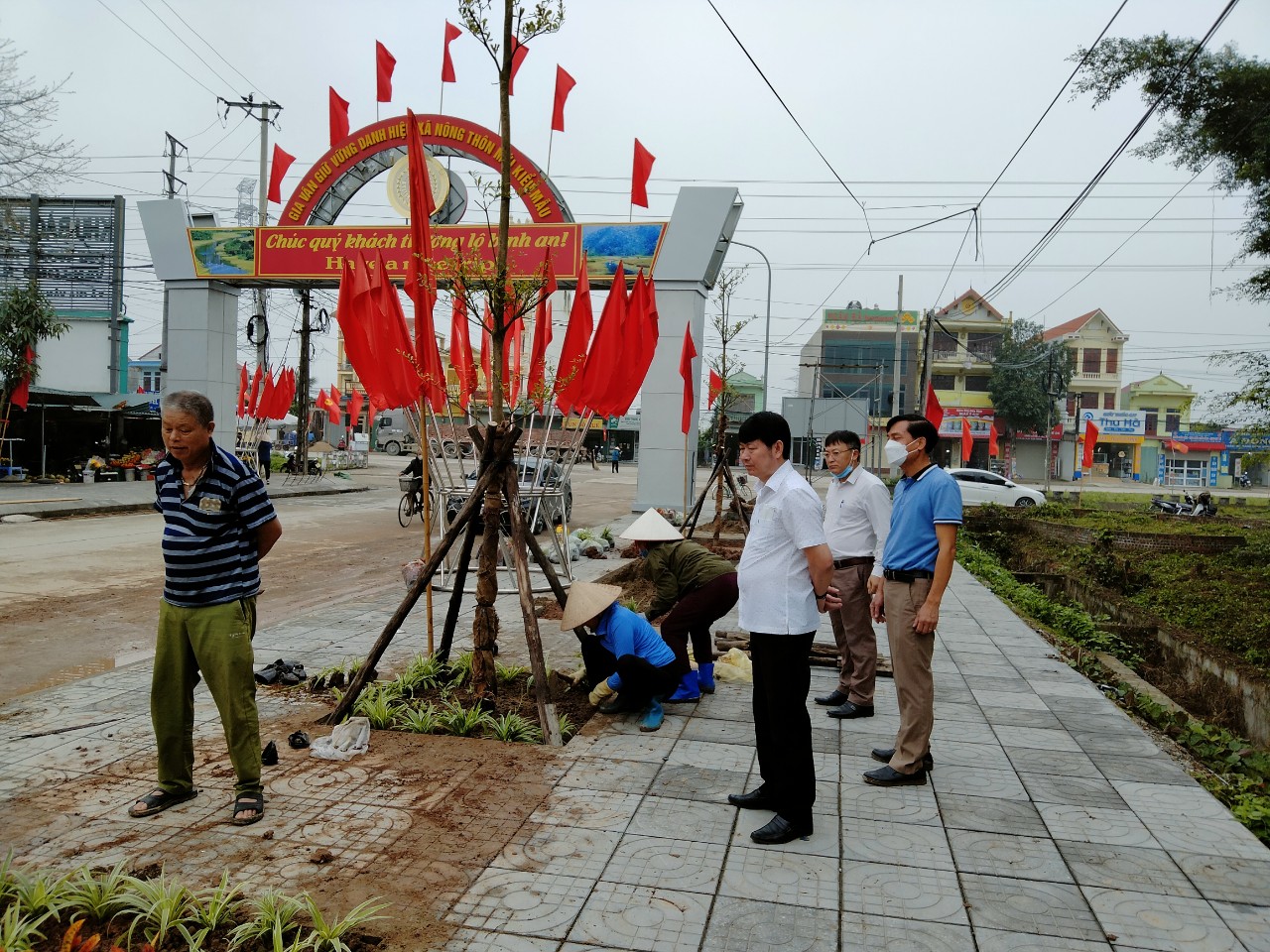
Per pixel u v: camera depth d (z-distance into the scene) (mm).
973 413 48719
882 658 6941
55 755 4359
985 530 19500
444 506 6059
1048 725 5270
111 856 3279
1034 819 3830
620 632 4980
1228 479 51625
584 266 6188
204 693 5395
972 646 7605
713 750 4574
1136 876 3318
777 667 3541
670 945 2760
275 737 4645
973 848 3525
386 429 62062
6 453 22547
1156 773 4453
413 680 5352
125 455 24078
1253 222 10875
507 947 2727
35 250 26859
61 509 16500
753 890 3131
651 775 4191
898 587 4215
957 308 49469
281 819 3621
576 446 6594
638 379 6391
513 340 6605
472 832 3531
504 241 5148
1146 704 6430
